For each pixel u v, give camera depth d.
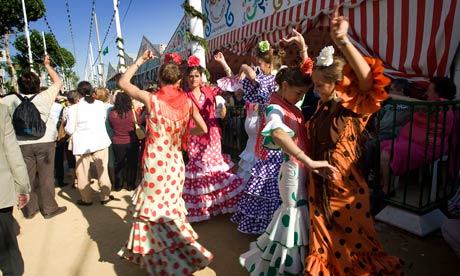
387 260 2.04
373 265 2.01
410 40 4.23
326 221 2.01
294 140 2.13
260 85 2.90
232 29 8.00
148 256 2.58
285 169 2.21
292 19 5.81
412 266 2.64
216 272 2.78
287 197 2.20
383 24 4.54
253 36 7.04
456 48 3.79
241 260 2.57
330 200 1.99
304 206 2.21
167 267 2.58
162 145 2.51
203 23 4.37
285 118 2.12
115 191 5.22
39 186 4.36
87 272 2.93
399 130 3.97
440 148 3.13
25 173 2.47
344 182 1.96
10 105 3.86
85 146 4.36
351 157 1.96
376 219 3.44
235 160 6.39
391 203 3.34
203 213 3.66
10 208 2.48
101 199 4.64
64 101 7.97
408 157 3.12
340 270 1.97
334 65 1.89
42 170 4.15
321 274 1.97
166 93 2.54
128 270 2.94
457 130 3.28
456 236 2.42
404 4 4.23
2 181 2.32
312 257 2.02
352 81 1.78
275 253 2.24
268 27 6.43
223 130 6.93
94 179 5.91
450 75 4.02
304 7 5.58
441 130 3.25
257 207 3.17
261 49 3.01
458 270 2.56
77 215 4.27
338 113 1.93
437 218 3.21
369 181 3.92
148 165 2.52
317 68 1.95
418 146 3.35
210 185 3.65
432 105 2.89
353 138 1.95
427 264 2.66
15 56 29.45
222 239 3.36
